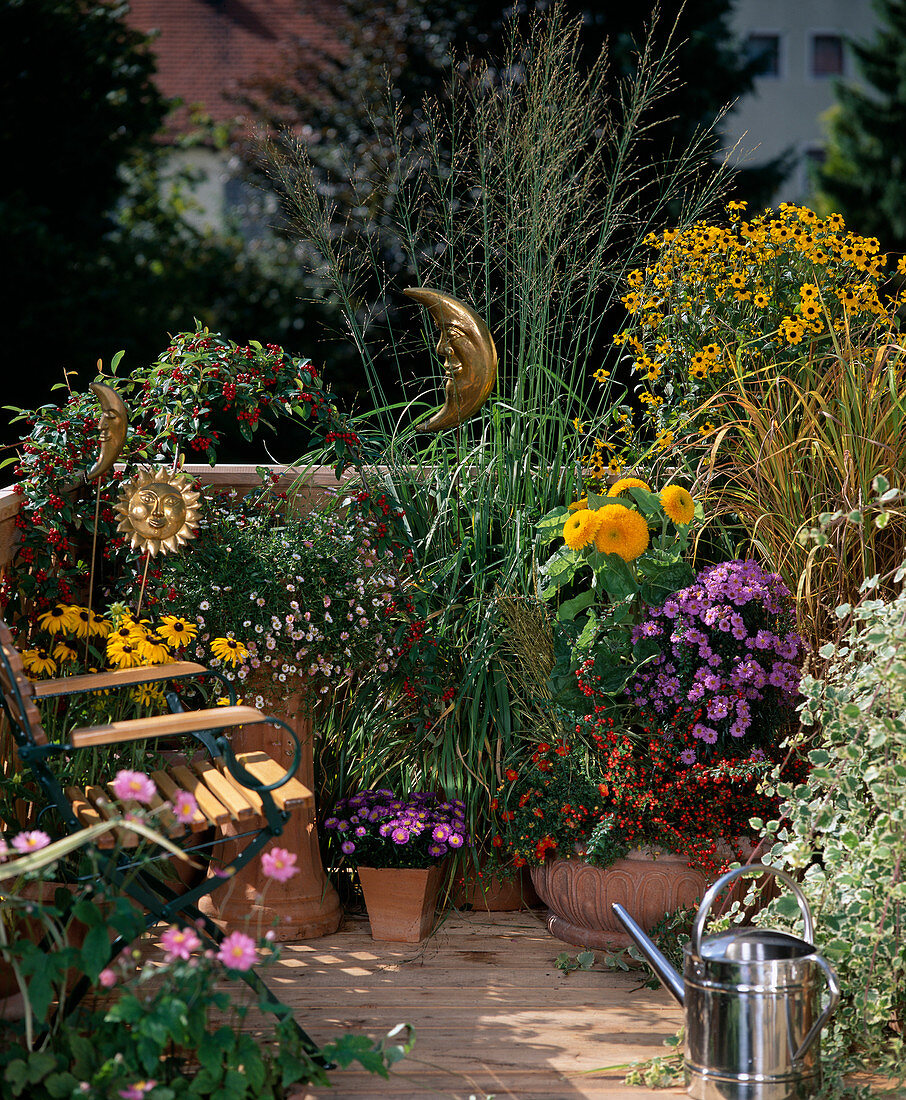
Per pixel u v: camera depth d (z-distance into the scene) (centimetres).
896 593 307
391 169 716
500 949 296
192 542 308
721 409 360
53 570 308
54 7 1042
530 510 343
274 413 337
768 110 2145
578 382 419
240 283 1204
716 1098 219
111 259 1138
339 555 311
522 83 400
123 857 240
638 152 816
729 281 375
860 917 231
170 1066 214
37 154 1052
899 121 1722
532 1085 228
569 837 293
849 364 319
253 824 301
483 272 398
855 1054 236
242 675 294
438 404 406
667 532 332
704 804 281
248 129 1110
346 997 267
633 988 273
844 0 2152
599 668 304
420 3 1045
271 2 1705
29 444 313
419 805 311
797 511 319
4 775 275
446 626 334
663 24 965
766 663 293
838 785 240
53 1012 243
